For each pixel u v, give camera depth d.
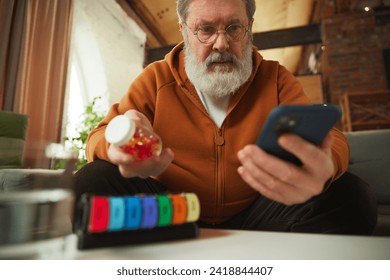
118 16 3.72
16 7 2.24
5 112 1.83
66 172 0.34
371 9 3.88
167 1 3.69
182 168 0.84
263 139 0.39
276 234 0.43
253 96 0.90
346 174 0.67
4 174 0.83
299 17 4.36
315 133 0.39
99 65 3.44
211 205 0.83
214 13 0.82
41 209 0.32
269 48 4.09
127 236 0.36
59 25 2.61
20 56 2.22
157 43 4.57
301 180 0.41
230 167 0.83
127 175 0.53
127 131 0.44
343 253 0.35
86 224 0.34
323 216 0.61
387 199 1.32
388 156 1.38
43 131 2.39
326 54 3.96
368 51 3.86
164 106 0.90
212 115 0.91
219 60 0.83
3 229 0.30
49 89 2.49
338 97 3.84
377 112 3.52
